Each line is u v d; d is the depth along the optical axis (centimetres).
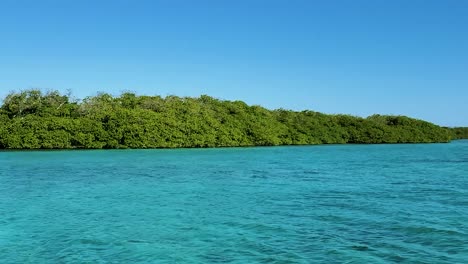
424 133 14125
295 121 12212
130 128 8788
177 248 1695
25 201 2762
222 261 1535
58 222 2152
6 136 8275
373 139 12925
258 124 10925
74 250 1675
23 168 4988
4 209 2486
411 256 1560
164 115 9512
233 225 2070
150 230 1983
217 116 10519
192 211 2419
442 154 8094
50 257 1590
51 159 6356
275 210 2439
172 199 2842
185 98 10719
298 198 2870
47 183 3672
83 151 8175
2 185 3534
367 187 3419
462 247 1666
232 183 3697
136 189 3319
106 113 8856
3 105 8762
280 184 3628
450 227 1978
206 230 1975
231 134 10281
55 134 8350
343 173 4544
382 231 1923
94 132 8612
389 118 14575
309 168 5122
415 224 2042
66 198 2881
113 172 4600
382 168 5128
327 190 3250
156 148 9256
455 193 3058
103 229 2005
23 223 2128
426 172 4650
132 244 1755
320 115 13100
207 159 6588
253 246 1711
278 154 7925
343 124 13062
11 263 1527
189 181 3847
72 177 4119
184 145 9581
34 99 8919
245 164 5675
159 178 4069
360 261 1512
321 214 2316
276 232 1928
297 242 1759
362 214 2308
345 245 1705
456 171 4762
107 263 1522
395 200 2762
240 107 11406
